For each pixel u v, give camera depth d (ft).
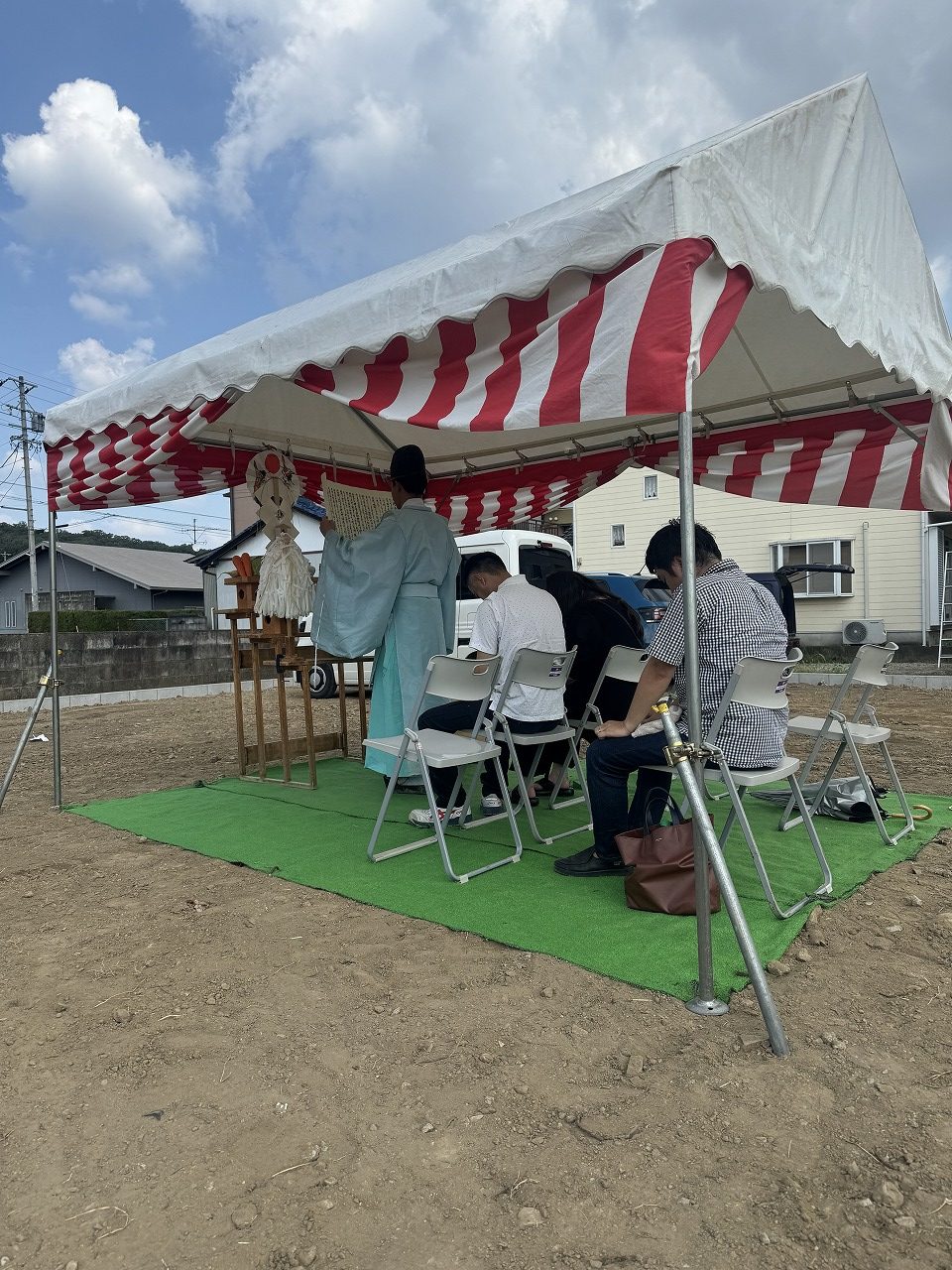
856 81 9.78
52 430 14.73
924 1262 4.83
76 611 72.79
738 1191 5.44
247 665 18.63
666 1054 7.08
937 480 12.93
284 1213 5.36
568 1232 5.14
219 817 15.11
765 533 48.98
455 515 22.07
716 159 7.59
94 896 11.27
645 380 7.23
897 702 32.30
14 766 16.58
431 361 9.27
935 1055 7.04
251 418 17.19
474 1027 7.59
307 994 8.31
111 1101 6.63
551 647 12.93
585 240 7.86
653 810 11.67
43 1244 5.13
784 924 9.56
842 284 9.52
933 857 12.16
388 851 12.42
